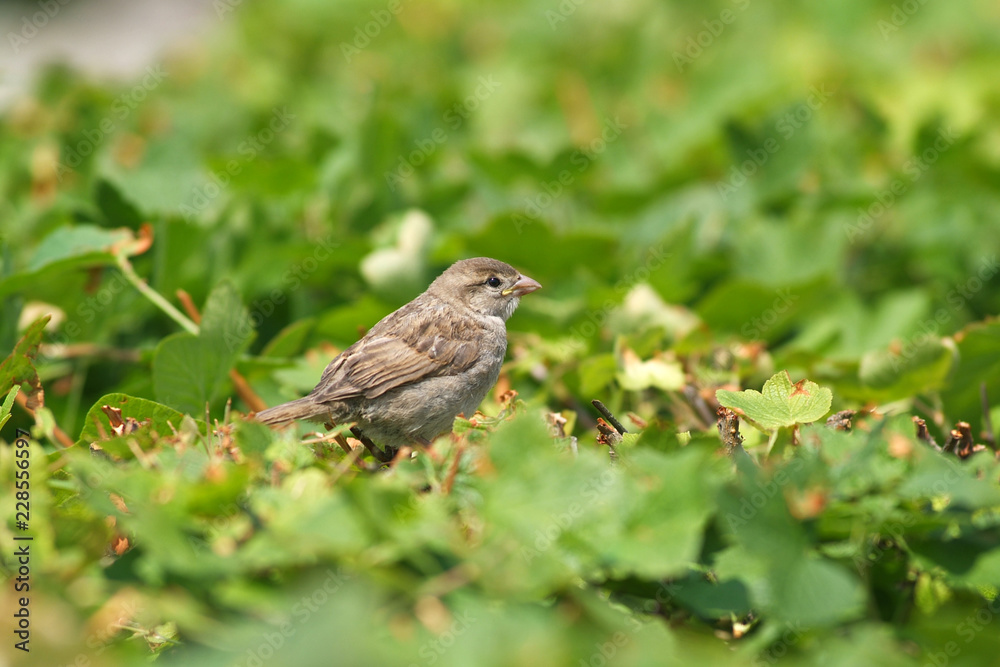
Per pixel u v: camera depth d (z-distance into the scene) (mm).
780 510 4574
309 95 17094
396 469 5238
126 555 4629
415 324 9734
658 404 9086
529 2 21109
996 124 15844
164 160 12438
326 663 3990
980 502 4664
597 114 17297
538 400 9500
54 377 9906
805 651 4594
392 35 21938
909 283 13383
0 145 13961
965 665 4602
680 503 4516
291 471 5383
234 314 7746
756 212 13055
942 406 8336
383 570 4406
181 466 5273
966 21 20297
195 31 22062
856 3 20938
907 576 5180
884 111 15961
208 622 4273
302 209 12688
